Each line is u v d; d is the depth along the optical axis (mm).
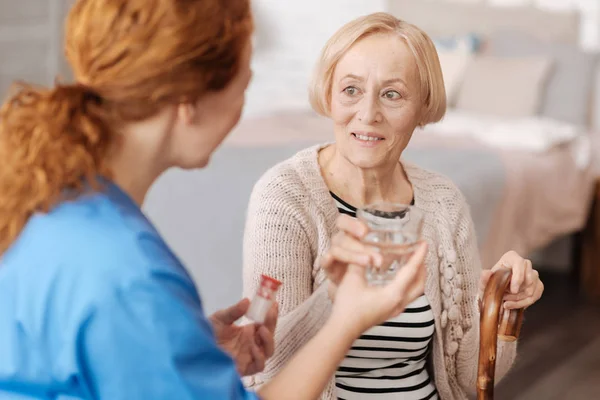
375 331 1550
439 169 3539
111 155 1021
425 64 1571
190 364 933
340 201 1645
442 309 1653
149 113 1006
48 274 941
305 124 4371
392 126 1577
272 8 5645
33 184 964
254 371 1250
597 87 4797
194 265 2914
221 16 993
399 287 1068
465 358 1674
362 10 5430
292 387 1027
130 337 906
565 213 4105
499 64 4812
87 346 912
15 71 5715
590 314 4219
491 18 5066
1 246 995
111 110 1004
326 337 1057
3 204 973
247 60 1055
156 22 955
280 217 1553
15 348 951
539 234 3920
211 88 1012
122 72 963
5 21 5609
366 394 1569
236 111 1068
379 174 1639
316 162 1659
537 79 4691
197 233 2969
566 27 4887
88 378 929
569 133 4234
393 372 1591
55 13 5902
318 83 1615
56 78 1050
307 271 1565
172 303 924
